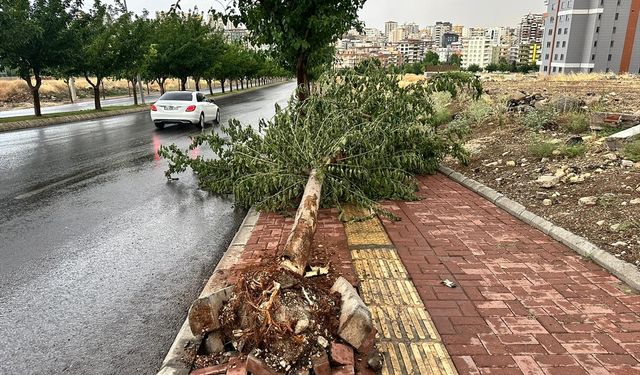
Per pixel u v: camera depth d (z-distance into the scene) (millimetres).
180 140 13688
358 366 2875
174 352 3068
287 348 2760
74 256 4957
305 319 2867
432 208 6293
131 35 25016
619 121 8664
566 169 6941
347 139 5855
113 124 18781
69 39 19688
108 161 10398
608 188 5941
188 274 4527
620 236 4668
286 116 6695
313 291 3215
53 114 21422
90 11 24172
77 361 3160
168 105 16438
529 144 8789
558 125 10047
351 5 9188
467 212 6090
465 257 4578
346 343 2920
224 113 22844
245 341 2883
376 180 6262
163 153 7855
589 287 3900
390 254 4684
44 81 49906
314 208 4582
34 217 6289
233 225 6047
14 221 6109
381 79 7656
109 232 5723
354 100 7270
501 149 9047
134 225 6004
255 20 8688
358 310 2859
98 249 5164
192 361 2949
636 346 3074
